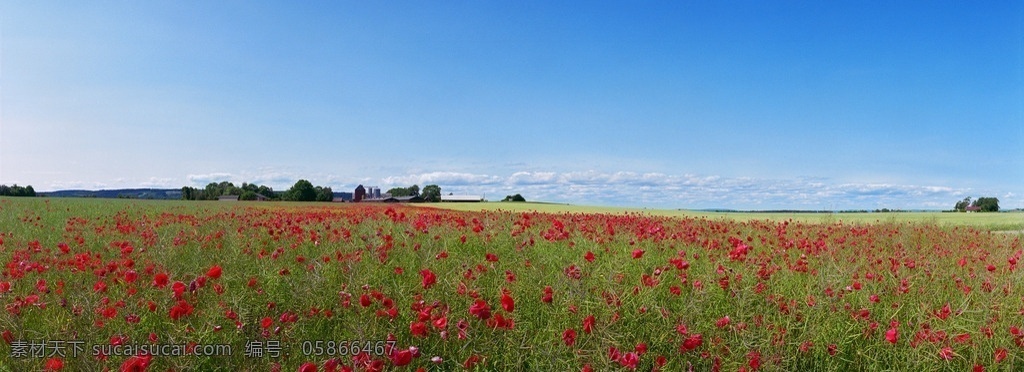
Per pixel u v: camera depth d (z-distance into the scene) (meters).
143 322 4.04
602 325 3.51
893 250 8.59
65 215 14.49
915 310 4.52
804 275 5.47
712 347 3.65
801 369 3.70
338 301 4.31
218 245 6.91
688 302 4.20
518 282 4.76
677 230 9.28
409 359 3.00
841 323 4.10
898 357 3.80
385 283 4.93
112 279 4.97
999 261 6.90
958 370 3.70
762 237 8.92
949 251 7.77
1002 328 4.01
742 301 4.09
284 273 4.87
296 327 3.82
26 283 5.25
